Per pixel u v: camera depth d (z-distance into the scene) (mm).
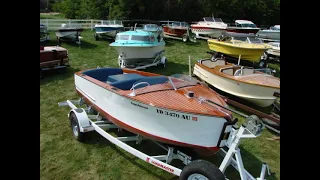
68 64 8992
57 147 4254
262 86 5863
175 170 3154
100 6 23359
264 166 3053
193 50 14531
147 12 24656
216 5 29875
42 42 13141
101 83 4434
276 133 5203
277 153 4422
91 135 4672
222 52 11641
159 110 3451
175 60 11789
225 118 3070
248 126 2787
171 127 3432
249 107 6148
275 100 5930
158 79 4328
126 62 9617
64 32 12984
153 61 9922
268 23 34594
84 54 11602
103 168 3758
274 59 12500
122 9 22594
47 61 7949
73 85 7477
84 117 4309
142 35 9586
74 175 3580
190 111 3211
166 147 4039
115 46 9266
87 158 3984
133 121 3863
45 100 6316
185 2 27703
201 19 28734
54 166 3750
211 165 2736
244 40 12297
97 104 4594
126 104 3871
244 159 4180
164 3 25891
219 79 6996
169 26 18078
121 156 4070
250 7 32344
